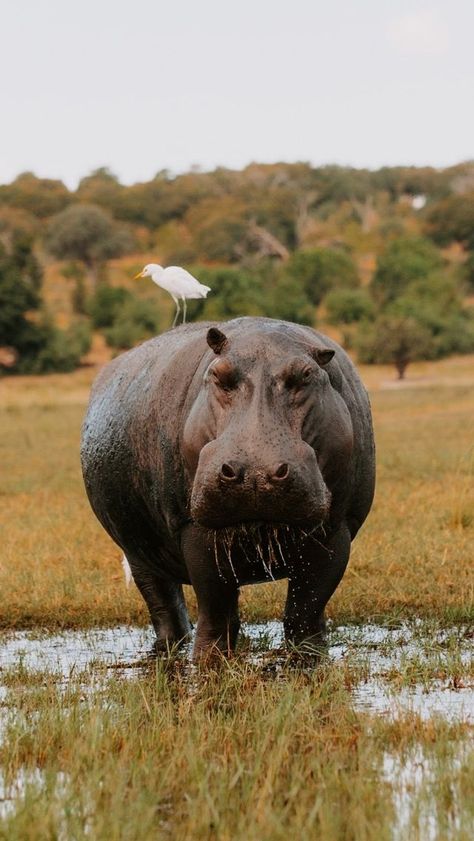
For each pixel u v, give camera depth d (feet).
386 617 94.63
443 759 57.21
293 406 66.28
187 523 76.23
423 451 223.10
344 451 69.31
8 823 49.65
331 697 69.92
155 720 65.36
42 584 107.96
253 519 64.59
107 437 87.40
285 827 49.57
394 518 136.15
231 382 66.44
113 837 47.96
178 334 87.86
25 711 68.95
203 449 64.75
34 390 576.20
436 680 76.43
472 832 48.19
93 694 70.08
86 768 57.72
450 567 110.73
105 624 99.14
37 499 172.65
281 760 57.77
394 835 49.26
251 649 85.56
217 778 55.57
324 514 64.34
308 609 77.66
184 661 84.17
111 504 88.22
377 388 528.22
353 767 56.90
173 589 93.04
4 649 90.79
